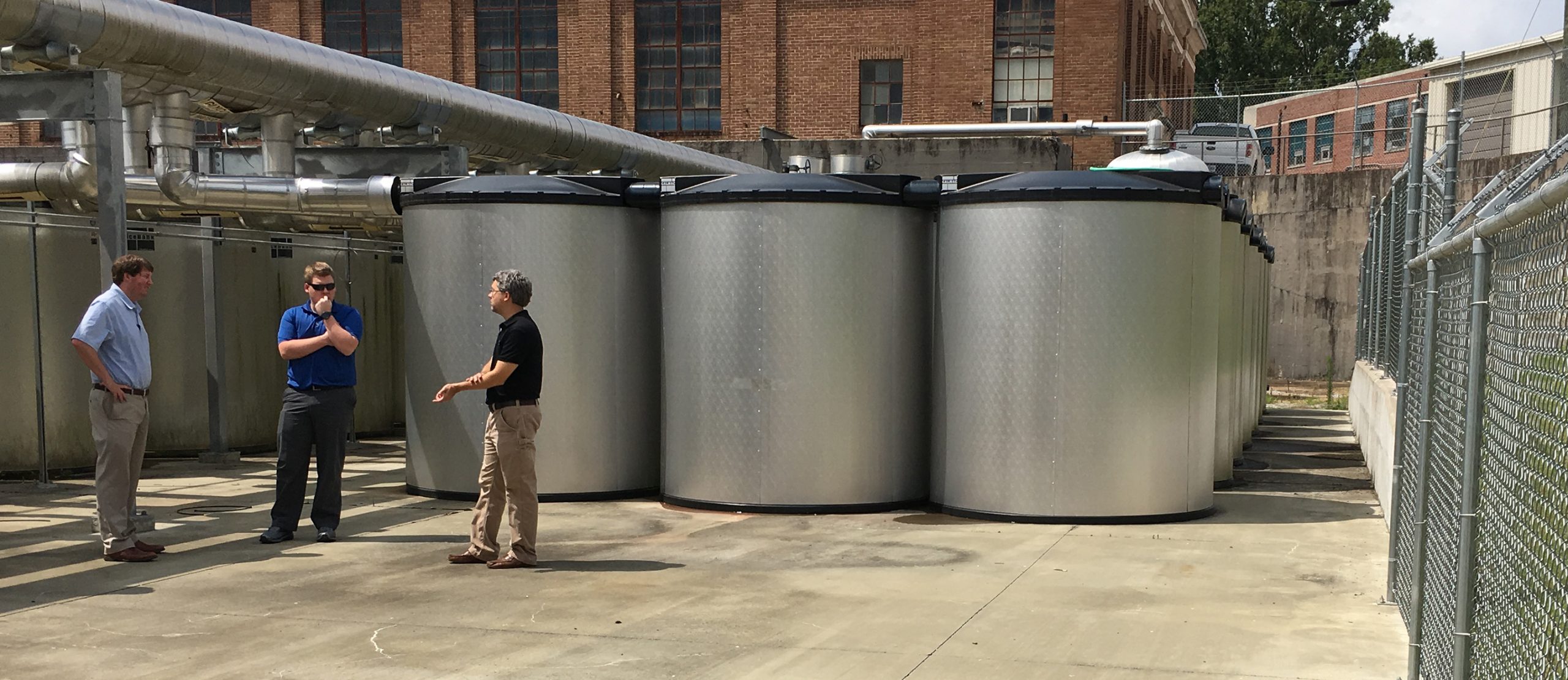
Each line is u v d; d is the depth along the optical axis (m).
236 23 12.17
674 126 35.56
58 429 12.65
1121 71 33.03
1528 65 32.94
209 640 6.06
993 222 9.65
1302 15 77.56
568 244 10.59
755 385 10.02
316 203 12.20
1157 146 13.53
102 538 8.15
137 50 10.80
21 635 6.14
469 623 6.39
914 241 10.31
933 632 6.22
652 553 8.32
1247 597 7.01
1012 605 6.80
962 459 9.88
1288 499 11.19
